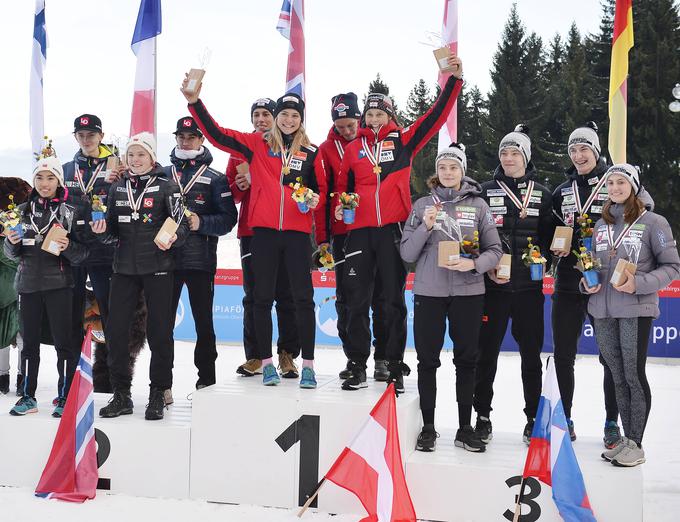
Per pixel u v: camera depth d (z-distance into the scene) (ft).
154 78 27.20
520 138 16.40
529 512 13.64
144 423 15.64
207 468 15.08
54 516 13.75
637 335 14.49
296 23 27.17
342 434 14.51
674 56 111.75
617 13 28.50
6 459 15.99
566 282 15.99
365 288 16.58
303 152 17.01
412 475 14.16
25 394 17.07
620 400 14.82
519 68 119.55
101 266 18.90
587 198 16.42
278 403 14.82
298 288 16.42
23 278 17.51
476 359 15.21
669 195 105.70
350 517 14.05
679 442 20.93
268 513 14.26
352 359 16.49
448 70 16.46
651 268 14.79
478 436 15.02
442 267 15.05
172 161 19.36
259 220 16.55
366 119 16.93
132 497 15.20
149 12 27.14
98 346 21.08
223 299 44.78
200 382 18.72
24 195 25.17
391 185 16.52
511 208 16.24
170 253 16.74
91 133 19.94
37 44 32.81
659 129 108.99
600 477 13.44
